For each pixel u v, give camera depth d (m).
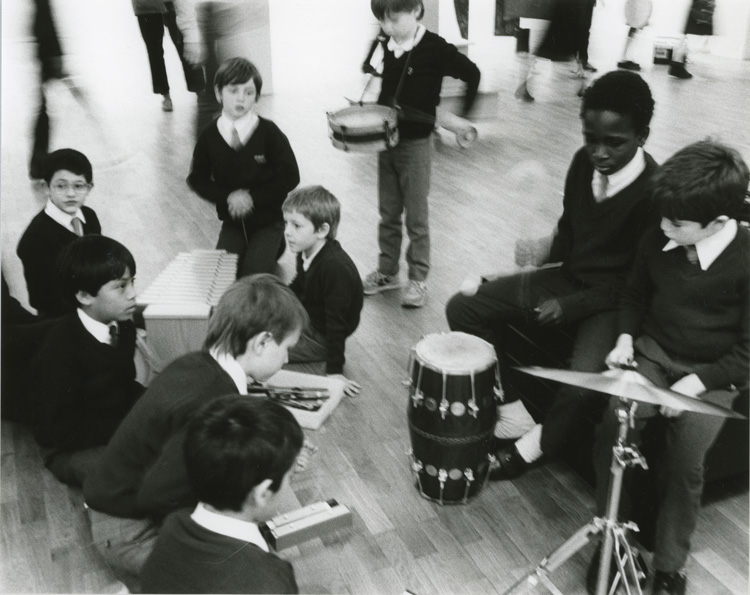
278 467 1.16
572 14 3.28
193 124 4.26
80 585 1.69
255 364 1.53
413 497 1.97
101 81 3.98
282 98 4.41
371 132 2.58
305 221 2.27
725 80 3.18
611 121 1.85
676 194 1.54
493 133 3.70
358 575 1.71
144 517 1.53
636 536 1.79
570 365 1.90
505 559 1.76
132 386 1.94
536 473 2.07
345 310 2.34
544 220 3.33
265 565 1.16
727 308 1.63
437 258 3.17
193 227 3.44
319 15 4.37
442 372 1.76
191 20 3.06
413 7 2.58
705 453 1.58
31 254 2.23
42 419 1.83
